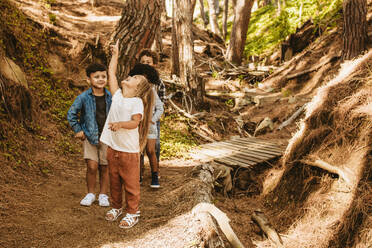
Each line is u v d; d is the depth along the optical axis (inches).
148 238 117.5
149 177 194.7
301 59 484.1
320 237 154.7
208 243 117.3
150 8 243.9
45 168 180.4
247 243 162.9
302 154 206.2
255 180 240.7
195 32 713.0
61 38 312.7
